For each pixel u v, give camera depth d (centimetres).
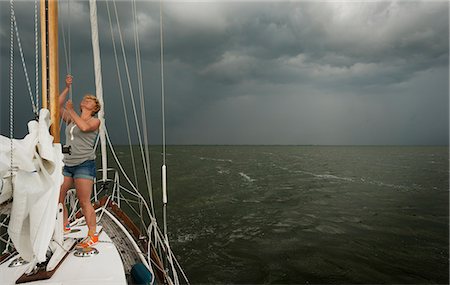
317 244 1016
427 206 1608
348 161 5200
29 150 196
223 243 1016
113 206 518
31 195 194
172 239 1049
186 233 1114
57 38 226
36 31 221
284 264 860
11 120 194
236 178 2591
